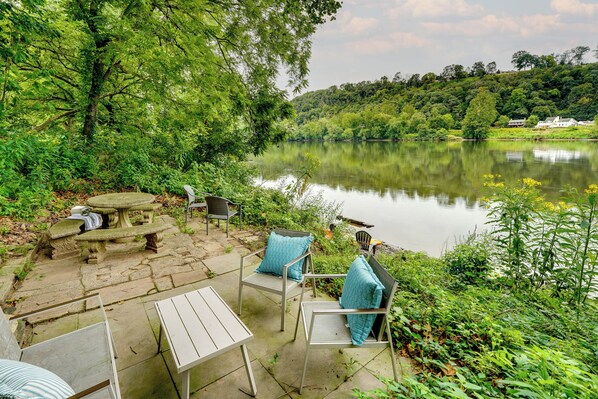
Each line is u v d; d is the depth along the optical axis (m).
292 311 2.48
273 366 1.83
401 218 10.51
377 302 1.67
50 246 3.65
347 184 17.58
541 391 1.10
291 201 7.07
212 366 1.81
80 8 5.76
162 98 7.02
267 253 2.51
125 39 5.38
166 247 3.89
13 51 4.17
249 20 6.59
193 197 5.08
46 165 5.39
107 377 1.29
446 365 1.87
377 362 1.91
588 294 3.09
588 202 2.99
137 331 2.13
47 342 1.52
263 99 7.82
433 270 4.07
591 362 1.81
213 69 6.40
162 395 1.58
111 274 3.06
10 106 5.41
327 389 1.66
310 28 7.02
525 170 19.23
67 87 7.54
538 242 3.40
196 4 5.62
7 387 0.73
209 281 2.98
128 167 6.43
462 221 10.11
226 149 9.05
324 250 4.96
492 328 2.15
